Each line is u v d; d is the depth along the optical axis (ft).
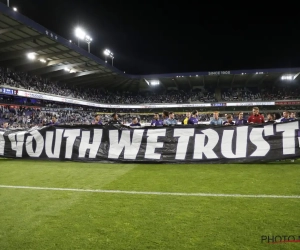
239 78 123.34
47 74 104.06
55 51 84.17
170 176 17.10
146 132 22.90
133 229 9.12
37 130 25.68
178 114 121.49
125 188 14.39
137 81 131.95
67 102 99.96
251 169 18.54
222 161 21.15
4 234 8.93
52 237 8.64
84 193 13.61
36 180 16.70
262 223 9.30
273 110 119.75
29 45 76.38
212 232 8.72
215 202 11.68
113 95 141.79
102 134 23.90
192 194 12.95
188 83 135.44
